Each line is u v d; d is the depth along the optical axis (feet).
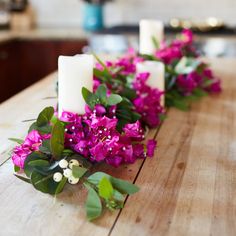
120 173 3.06
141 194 2.78
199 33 9.32
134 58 4.99
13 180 2.93
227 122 4.32
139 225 2.45
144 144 3.48
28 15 11.00
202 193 2.82
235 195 2.80
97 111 3.12
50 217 2.50
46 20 11.23
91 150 2.85
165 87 4.82
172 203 2.68
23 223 2.44
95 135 2.89
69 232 2.37
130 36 9.11
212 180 3.01
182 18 10.64
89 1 10.32
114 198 2.58
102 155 2.85
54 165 2.76
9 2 10.91
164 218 2.52
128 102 3.54
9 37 9.55
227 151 3.55
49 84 5.57
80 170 2.71
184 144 3.67
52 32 10.12
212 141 3.77
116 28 10.01
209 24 10.02
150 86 4.31
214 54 8.93
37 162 2.74
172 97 4.84
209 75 5.45
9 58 9.77
